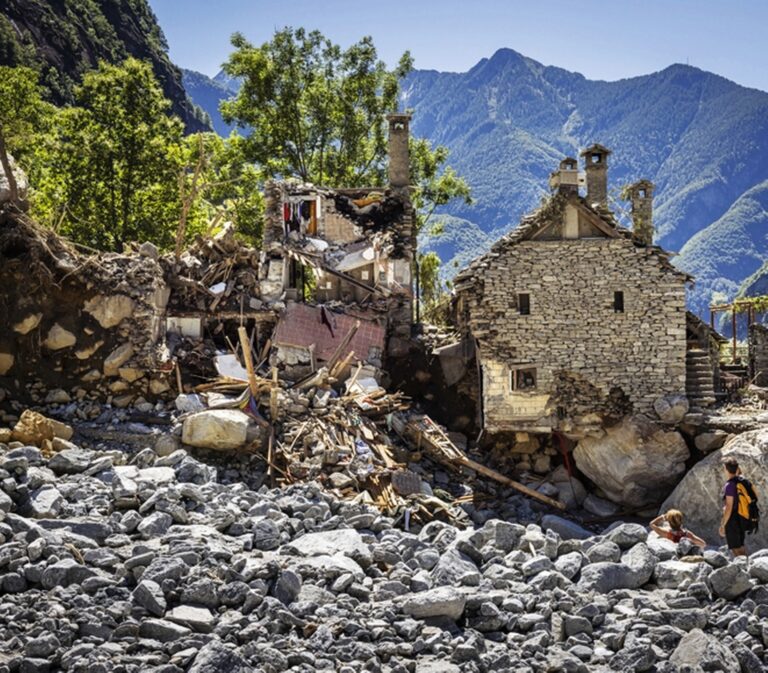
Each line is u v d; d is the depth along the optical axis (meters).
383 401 29.34
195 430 25.17
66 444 20.33
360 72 57.16
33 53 104.12
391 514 24.41
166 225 47.00
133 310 28.12
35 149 48.41
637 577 12.39
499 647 10.72
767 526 27.11
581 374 31.58
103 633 10.49
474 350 33.75
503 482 30.25
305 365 31.11
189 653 10.04
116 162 46.53
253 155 56.06
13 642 10.13
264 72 56.09
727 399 33.47
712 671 10.08
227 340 30.61
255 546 13.34
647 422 31.06
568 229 31.92
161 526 13.36
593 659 10.59
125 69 48.06
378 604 11.50
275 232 35.34
